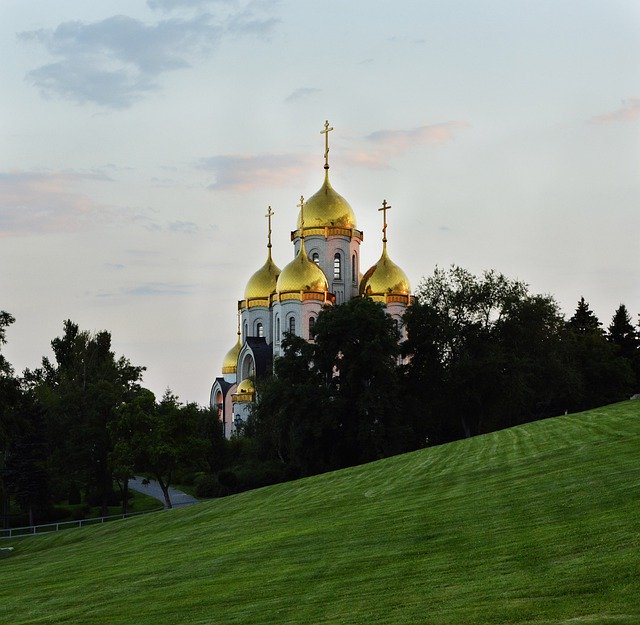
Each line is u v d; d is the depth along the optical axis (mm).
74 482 96500
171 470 79062
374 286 123938
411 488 37375
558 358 92688
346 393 82312
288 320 120000
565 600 15898
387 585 19812
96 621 21875
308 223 125812
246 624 18594
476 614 16000
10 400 68875
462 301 91625
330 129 129125
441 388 88125
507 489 30234
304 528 31625
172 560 30672
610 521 21297
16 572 38562
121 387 101750
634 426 43500
